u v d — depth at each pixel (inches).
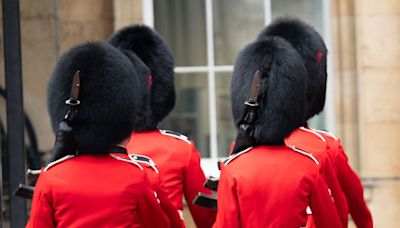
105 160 499.5
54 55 887.7
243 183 517.0
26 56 885.2
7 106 630.5
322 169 579.5
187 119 912.9
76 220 486.0
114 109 505.7
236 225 517.0
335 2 875.4
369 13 868.6
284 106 536.4
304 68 551.5
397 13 866.8
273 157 524.4
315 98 627.2
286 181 515.5
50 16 889.5
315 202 524.7
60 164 495.5
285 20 637.9
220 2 911.7
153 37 650.8
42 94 882.1
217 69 910.4
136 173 499.2
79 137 499.5
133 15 888.9
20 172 632.4
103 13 900.6
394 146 868.6
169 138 625.3
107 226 485.1
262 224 514.0
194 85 912.3
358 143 874.1
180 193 620.4
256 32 911.7
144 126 621.6
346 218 586.2
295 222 514.3
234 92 555.2
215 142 908.0
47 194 488.4
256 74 526.6
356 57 872.3
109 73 507.8
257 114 536.4
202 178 629.9
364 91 868.6
